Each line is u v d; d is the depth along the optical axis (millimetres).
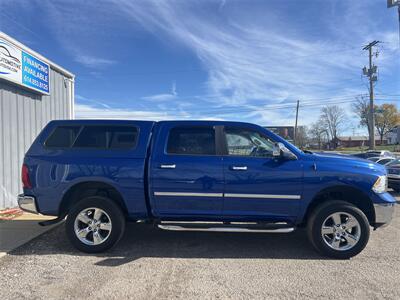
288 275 4445
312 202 5375
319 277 4383
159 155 5273
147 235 6207
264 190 5141
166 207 5262
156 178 5199
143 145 5336
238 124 5406
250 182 5137
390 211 5188
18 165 9078
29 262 4844
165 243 5758
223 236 6195
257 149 5316
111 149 5344
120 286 4070
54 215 5324
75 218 5223
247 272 4539
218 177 5156
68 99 12602
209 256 5152
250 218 5258
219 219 5309
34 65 9648
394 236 6301
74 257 5055
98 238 5234
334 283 4199
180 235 6230
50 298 3760
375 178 5133
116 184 5242
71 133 5453
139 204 5285
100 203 5215
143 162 5254
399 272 4559
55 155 5320
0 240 5789
